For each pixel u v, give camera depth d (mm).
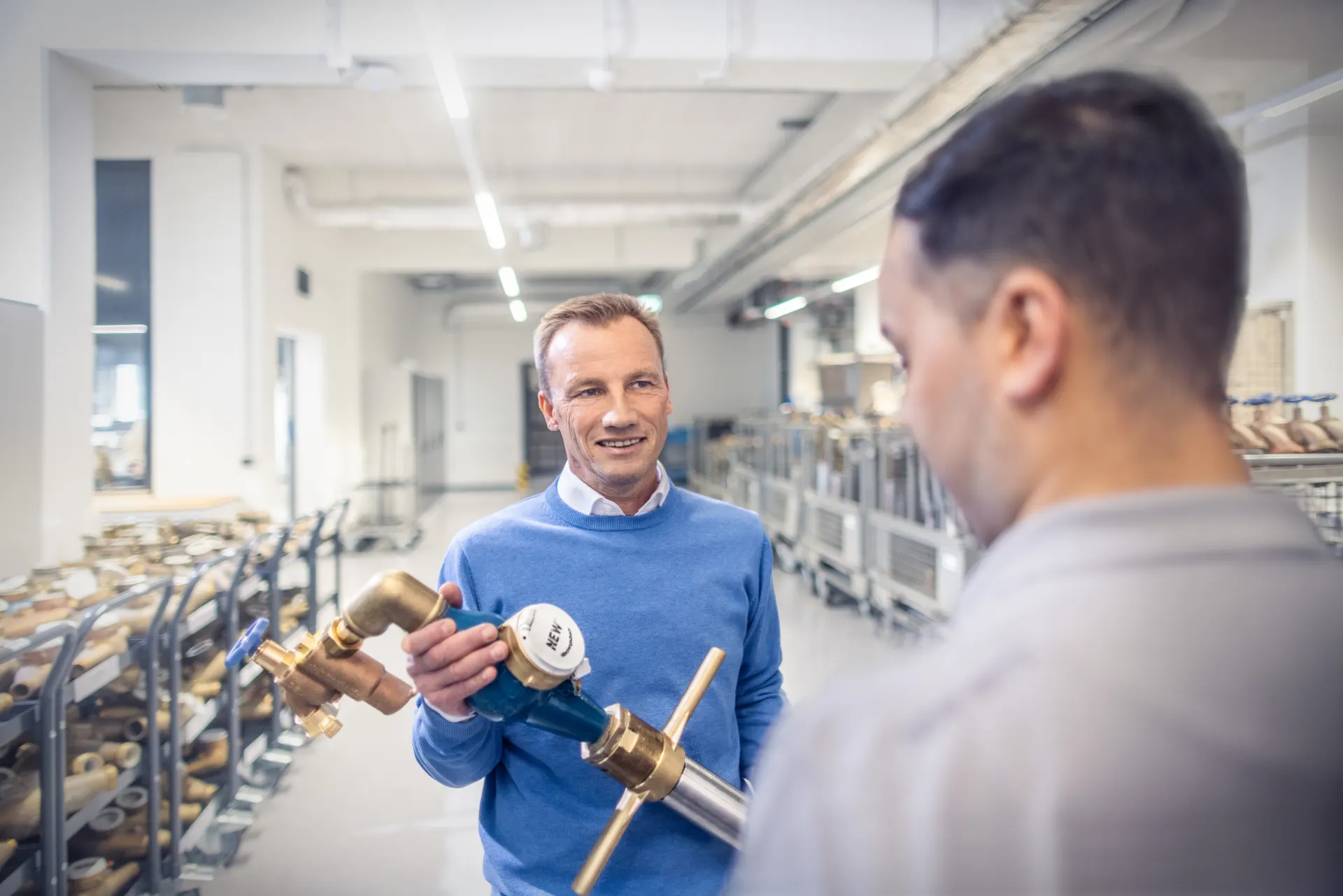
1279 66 3355
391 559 7551
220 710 3125
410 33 3471
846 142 3957
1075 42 2557
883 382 6473
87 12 3346
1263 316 3504
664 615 1032
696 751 1002
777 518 7113
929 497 4051
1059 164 317
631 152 6902
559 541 1066
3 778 2021
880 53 3605
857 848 274
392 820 2846
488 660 627
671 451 14570
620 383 1036
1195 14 2404
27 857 1877
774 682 1177
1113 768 265
